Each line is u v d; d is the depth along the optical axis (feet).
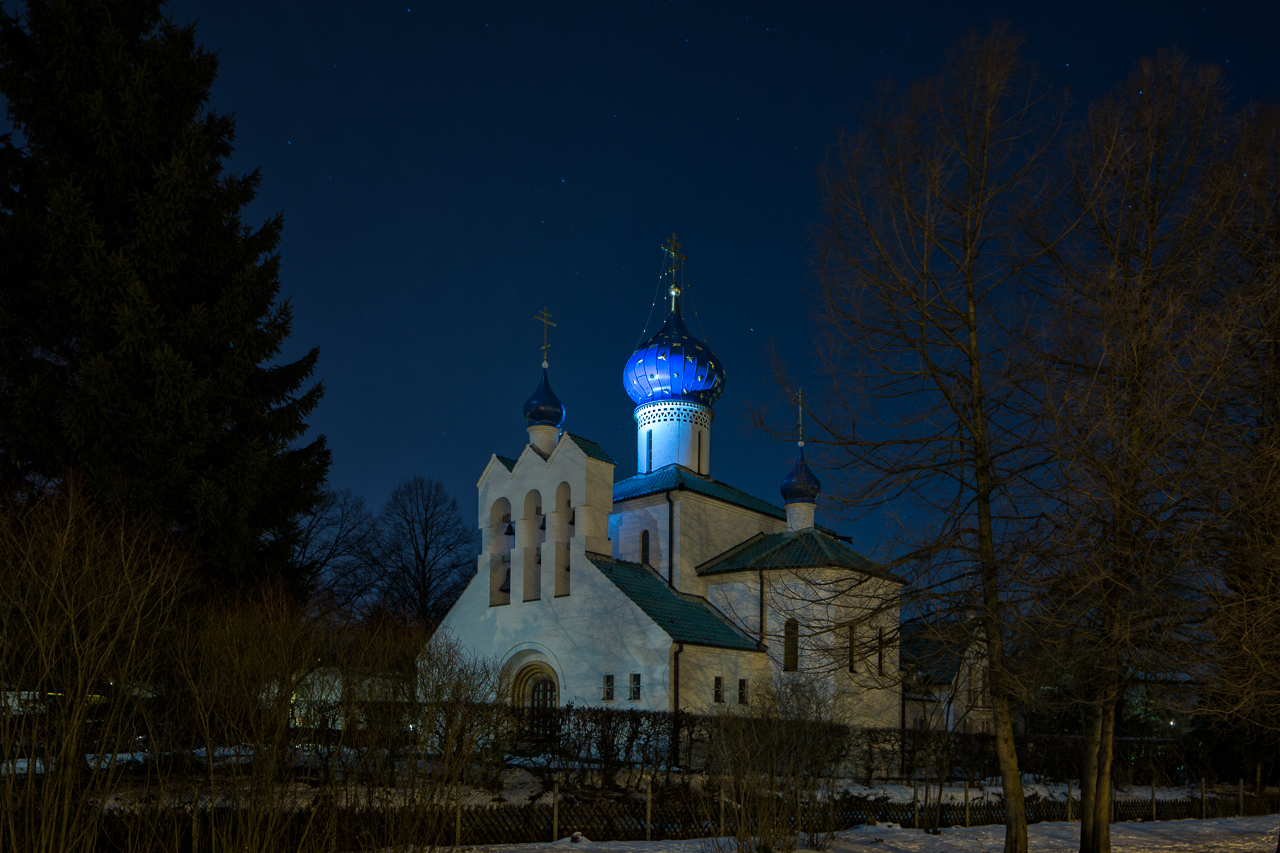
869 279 52.85
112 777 43.96
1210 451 48.44
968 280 53.21
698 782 84.89
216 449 88.22
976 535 51.47
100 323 80.64
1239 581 48.34
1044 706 54.39
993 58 53.11
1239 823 96.32
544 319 144.15
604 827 68.74
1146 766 135.95
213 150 97.55
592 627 123.34
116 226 85.51
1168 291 49.83
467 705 65.21
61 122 85.92
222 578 83.30
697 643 118.01
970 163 52.95
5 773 40.75
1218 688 47.96
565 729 97.55
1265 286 49.01
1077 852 68.03
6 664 44.78
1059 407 48.39
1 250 81.51
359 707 59.77
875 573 53.47
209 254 91.20
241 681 54.13
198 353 87.25
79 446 76.69
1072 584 46.78
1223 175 51.47
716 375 156.66
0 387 80.84
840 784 107.14
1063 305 52.37
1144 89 54.13
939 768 120.47
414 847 49.67
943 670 58.70
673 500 139.23
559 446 132.57
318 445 98.37
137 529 71.00
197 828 44.42
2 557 50.62
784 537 140.26
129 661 46.68
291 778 51.78
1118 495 45.16
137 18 92.53
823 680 116.47
